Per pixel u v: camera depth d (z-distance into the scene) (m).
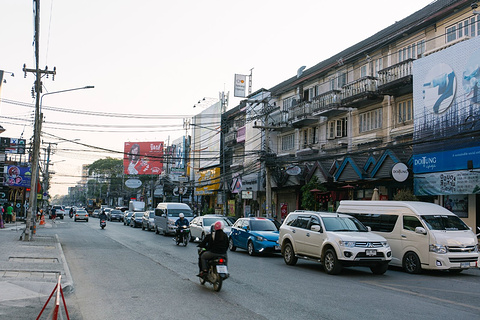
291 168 27.70
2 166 47.81
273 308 8.16
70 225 43.81
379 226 15.08
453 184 17.69
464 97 17.56
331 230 13.51
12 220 44.25
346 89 25.67
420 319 7.45
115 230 36.16
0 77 28.61
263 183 34.81
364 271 13.90
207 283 10.91
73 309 7.99
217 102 49.56
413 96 20.22
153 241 24.81
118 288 10.16
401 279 12.24
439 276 13.06
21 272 11.61
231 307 8.23
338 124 27.88
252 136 38.28
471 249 13.31
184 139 62.12
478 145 16.78
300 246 14.60
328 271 12.93
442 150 18.33
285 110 33.47
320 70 29.28
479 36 17.14
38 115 22.73
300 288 10.35
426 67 19.59
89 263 14.61
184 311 7.89
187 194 58.31
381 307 8.34
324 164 27.33
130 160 67.94
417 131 19.81
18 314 7.19
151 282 11.01
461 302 8.98
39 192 51.62
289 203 32.97
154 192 70.31
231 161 45.16
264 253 18.67
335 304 8.55
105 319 7.32
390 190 22.88
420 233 13.36
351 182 24.88
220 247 10.07
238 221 20.25
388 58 23.81
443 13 19.94
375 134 23.78
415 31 21.92
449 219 13.89
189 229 23.30
